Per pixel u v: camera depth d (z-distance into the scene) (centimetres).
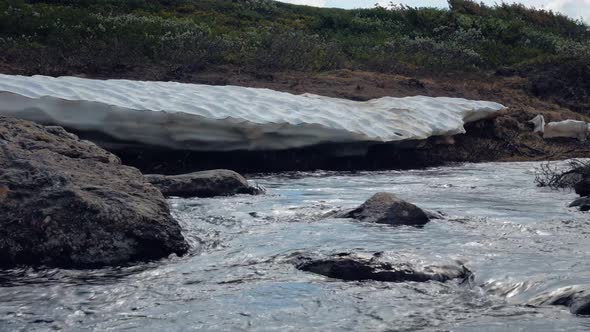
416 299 670
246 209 1072
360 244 846
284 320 618
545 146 2030
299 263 769
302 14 3259
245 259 798
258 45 2428
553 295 658
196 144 1473
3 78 1419
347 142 1598
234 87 1695
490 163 1833
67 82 1477
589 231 941
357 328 600
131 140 1420
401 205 984
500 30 3098
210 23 2753
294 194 1243
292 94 1848
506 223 984
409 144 1706
